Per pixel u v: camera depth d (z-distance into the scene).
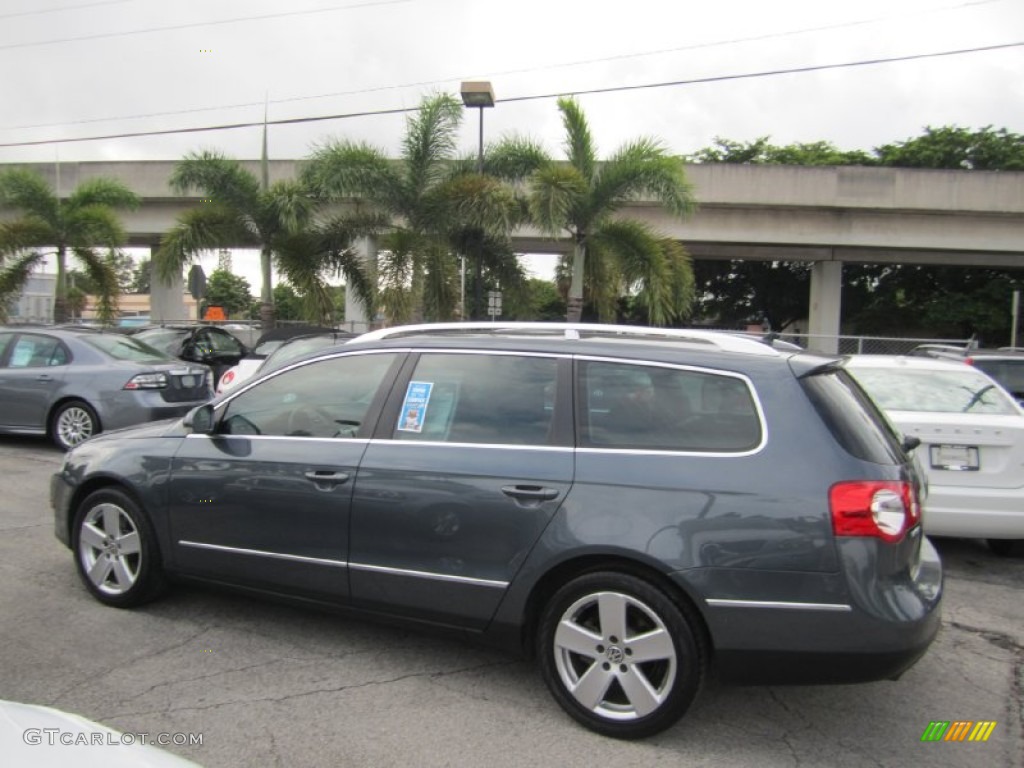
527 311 18.30
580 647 3.29
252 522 3.95
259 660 3.90
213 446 4.15
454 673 3.81
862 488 3.02
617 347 3.53
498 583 3.40
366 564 3.68
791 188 24.97
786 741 3.30
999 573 5.74
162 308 28.06
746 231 25.47
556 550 3.27
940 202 24.80
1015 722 3.52
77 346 9.55
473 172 15.99
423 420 3.71
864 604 2.95
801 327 42.06
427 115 15.48
